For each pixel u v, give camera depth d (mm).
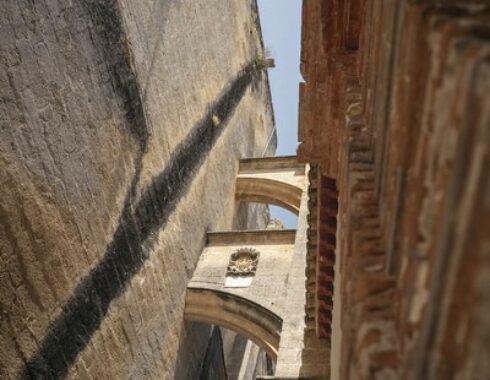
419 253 1267
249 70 17828
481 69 915
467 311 962
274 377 6980
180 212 11023
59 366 6418
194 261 11742
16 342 5688
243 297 10641
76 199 6977
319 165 5344
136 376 8625
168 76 10508
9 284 5621
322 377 6809
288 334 8812
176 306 10656
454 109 1042
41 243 6168
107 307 7719
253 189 15766
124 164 8477
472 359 939
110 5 8023
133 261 8688
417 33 1314
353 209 2078
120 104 8359
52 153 6449
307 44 4891
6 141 5598
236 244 12406
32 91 6074
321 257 5660
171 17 10742
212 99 13609
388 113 1820
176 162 10867
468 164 966
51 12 6488
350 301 1951
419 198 1298
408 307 1353
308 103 5012
